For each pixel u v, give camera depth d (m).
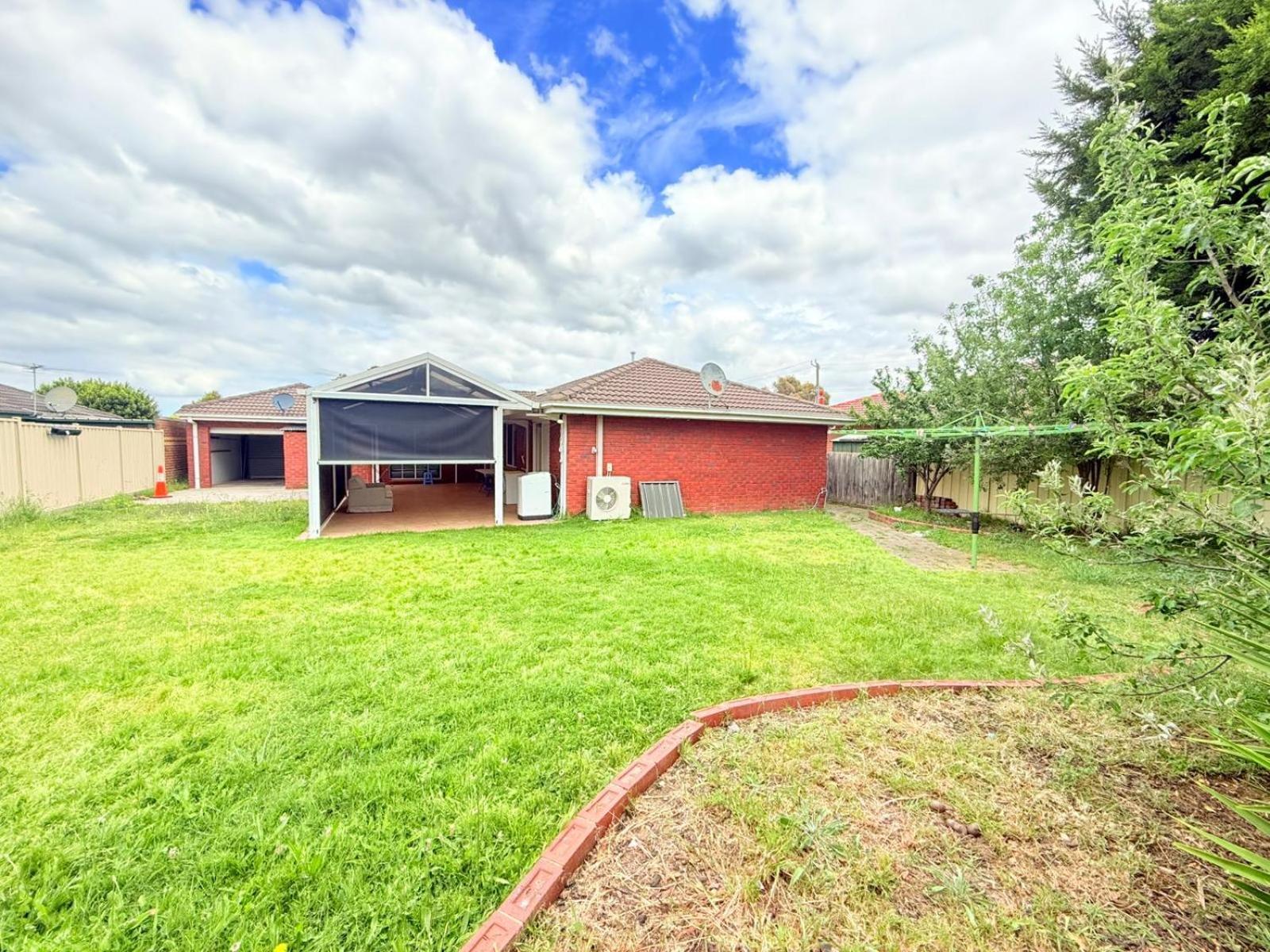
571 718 3.12
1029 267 9.38
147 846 2.18
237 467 21.48
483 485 18.20
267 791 2.50
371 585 5.98
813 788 2.38
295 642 4.30
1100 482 9.46
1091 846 2.02
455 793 2.46
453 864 2.03
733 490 12.82
